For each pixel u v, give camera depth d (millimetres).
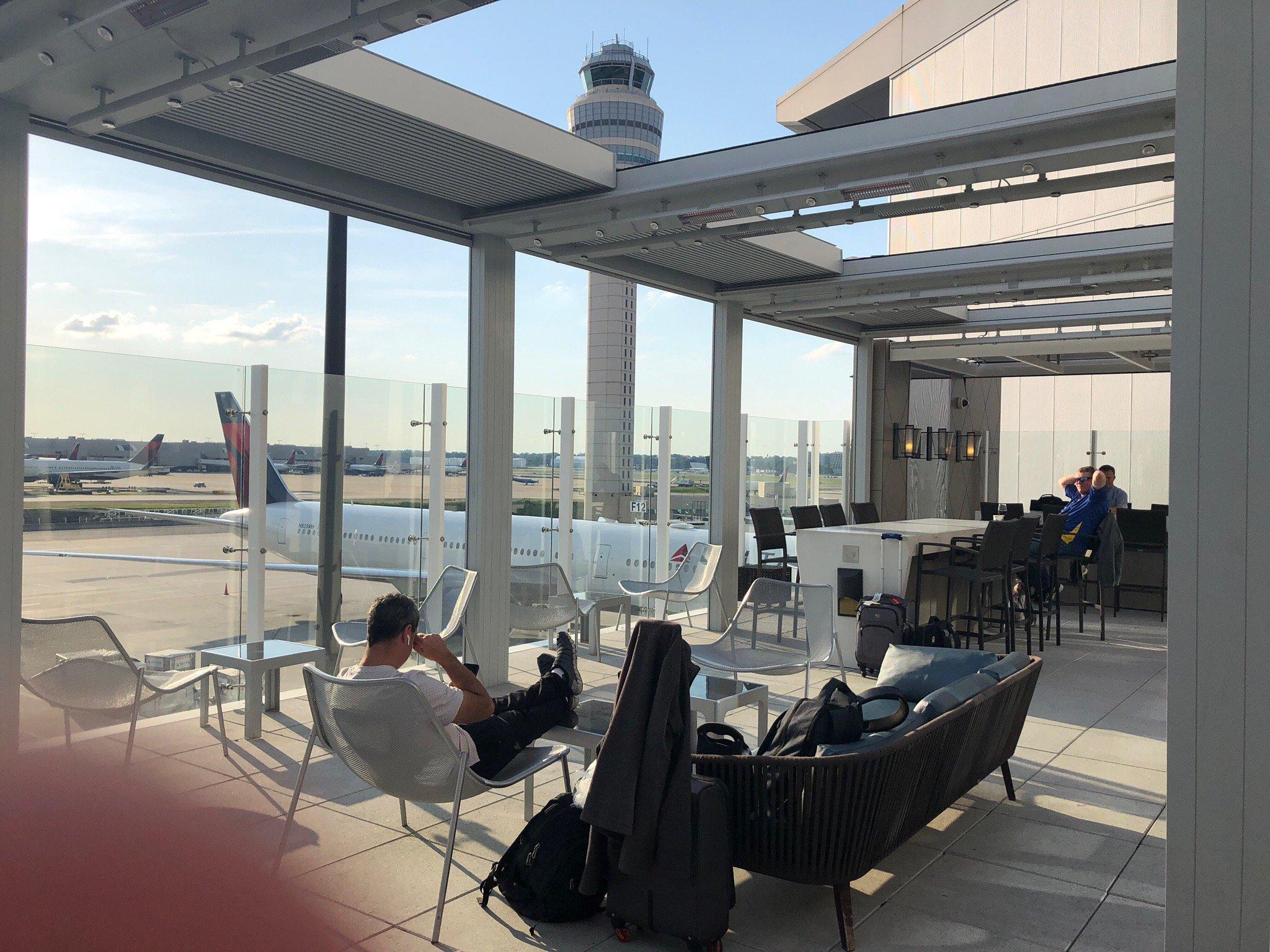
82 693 4020
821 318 10703
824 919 3217
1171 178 4973
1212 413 2189
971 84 19109
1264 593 2133
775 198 5488
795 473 10727
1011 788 4406
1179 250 2225
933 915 3248
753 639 5414
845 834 2971
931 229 20031
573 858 3139
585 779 3369
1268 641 2129
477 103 5016
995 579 7531
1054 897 3389
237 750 4898
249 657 5234
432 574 6566
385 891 3355
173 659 5246
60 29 3412
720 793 2994
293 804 3461
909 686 4266
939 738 3369
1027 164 4871
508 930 3113
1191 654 2221
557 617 6789
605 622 8414
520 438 7324
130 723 4695
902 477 12594
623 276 7879
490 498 6766
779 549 9617
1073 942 3057
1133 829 4035
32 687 3941
